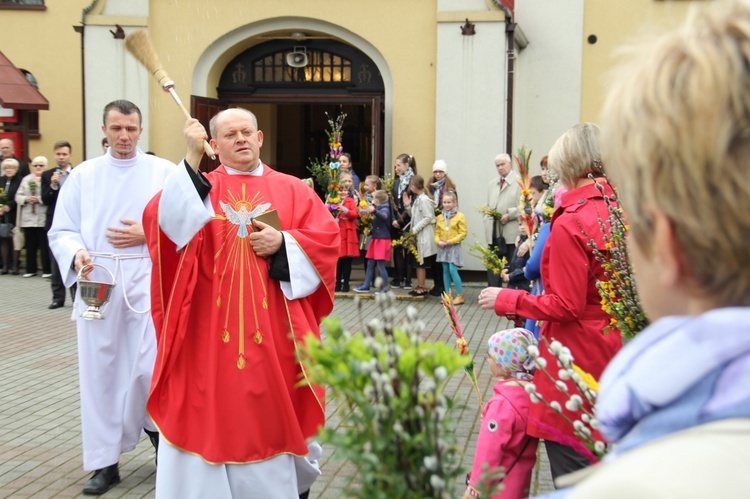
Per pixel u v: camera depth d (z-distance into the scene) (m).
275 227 4.04
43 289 13.05
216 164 14.30
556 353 2.03
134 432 5.07
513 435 3.40
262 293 3.97
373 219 12.20
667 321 0.94
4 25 14.95
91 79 14.13
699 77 0.90
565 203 3.28
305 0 13.88
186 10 14.09
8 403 6.97
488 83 13.45
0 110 14.61
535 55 14.41
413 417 1.33
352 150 19.03
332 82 14.49
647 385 0.91
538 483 5.07
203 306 3.95
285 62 14.59
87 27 14.09
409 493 1.31
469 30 13.38
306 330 4.04
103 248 5.02
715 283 0.92
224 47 14.21
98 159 5.14
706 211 0.89
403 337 1.42
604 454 1.93
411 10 13.74
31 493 5.01
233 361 3.88
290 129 19.06
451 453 1.38
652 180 0.93
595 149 3.26
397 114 13.91
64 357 8.62
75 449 5.84
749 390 0.85
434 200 12.02
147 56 4.42
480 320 10.48
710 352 0.87
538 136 14.49
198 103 13.94
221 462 3.83
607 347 3.20
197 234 3.94
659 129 0.92
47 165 14.48
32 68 14.95
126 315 5.00
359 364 1.34
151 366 4.95
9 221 14.25
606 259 3.17
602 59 14.23
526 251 7.38
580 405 1.99
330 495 4.96
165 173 5.16
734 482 0.80
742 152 0.88
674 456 0.84
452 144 13.62
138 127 5.12
